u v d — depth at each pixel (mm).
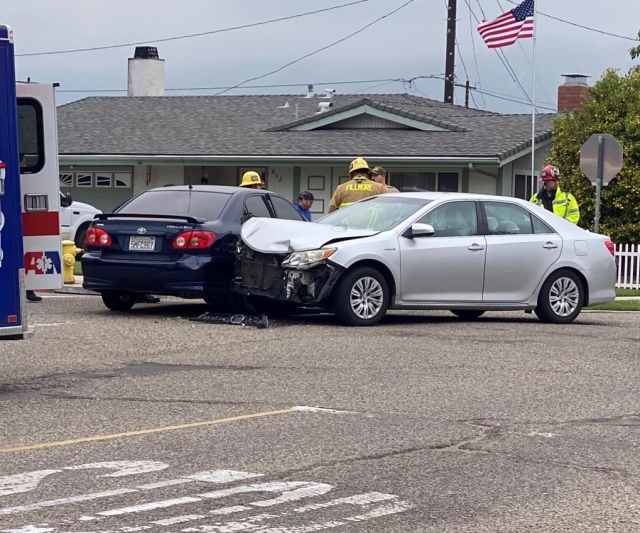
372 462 6949
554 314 14648
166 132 31672
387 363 10742
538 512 5945
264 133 30469
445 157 26562
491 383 9773
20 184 9117
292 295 13156
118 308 14891
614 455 7254
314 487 6344
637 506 6102
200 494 6148
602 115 25047
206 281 13516
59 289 9859
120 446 7277
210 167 30906
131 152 29750
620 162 18484
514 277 14305
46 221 9797
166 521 5633
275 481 6457
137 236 13758
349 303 13336
